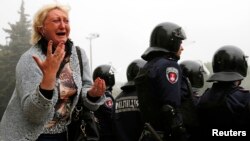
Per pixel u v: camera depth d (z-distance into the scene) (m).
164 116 4.59
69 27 3.85
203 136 5.24
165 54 5.18
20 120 3.54
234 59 5.50
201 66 7.51
